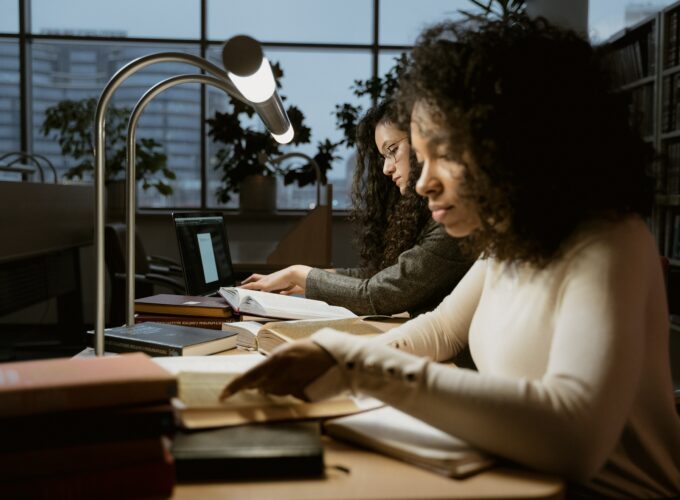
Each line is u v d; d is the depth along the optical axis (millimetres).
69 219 4359
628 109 920
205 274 2248
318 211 3311
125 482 700
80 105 5742
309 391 840
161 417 719
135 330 1390
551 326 870
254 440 783
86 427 698
